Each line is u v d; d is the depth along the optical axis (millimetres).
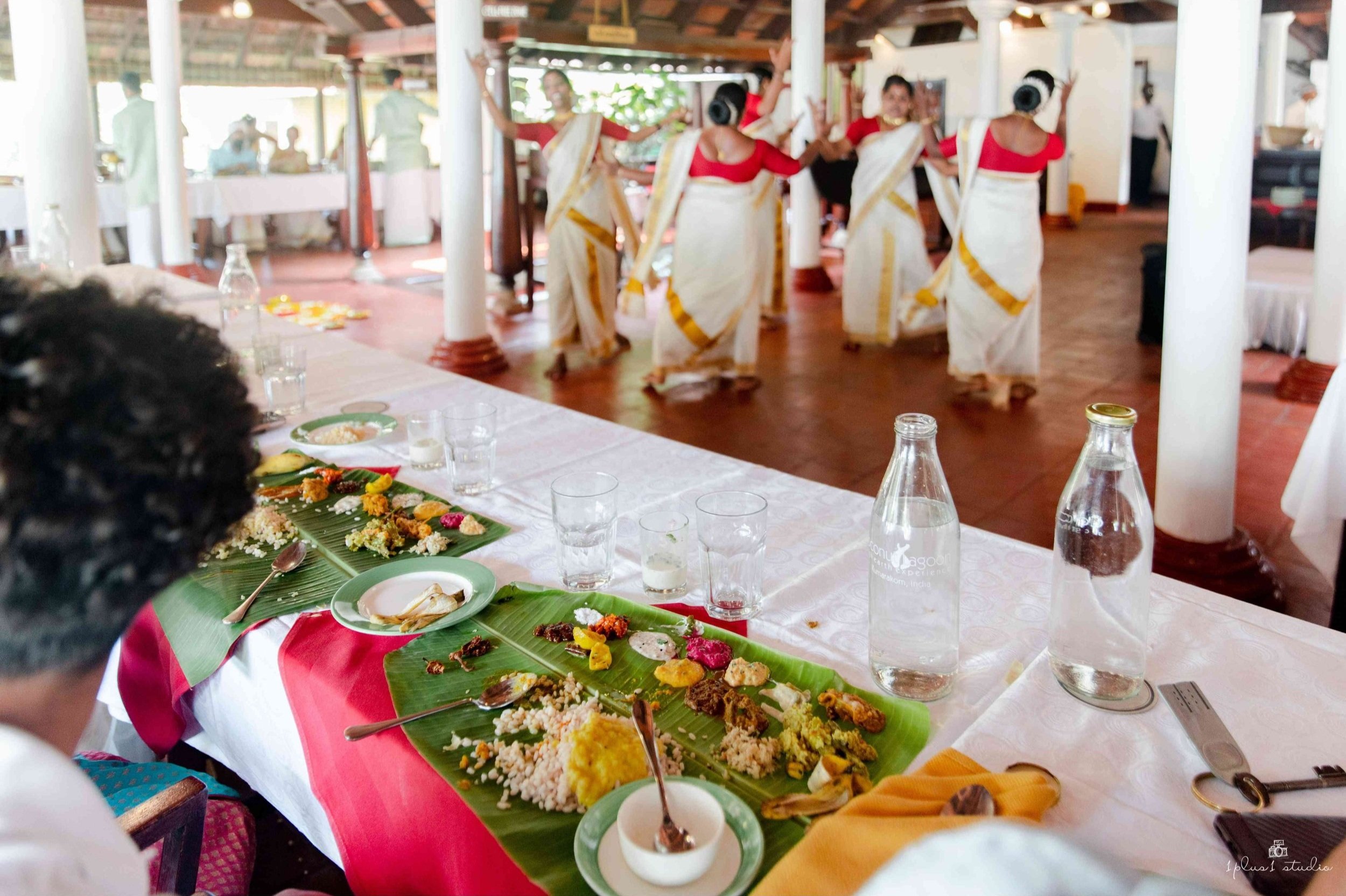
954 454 4148
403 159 10781
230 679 1271
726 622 1265
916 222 5871
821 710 1034
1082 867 447
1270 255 6539
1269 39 11750
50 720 536
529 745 983
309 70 11859
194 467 506
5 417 457
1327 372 4672
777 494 1737
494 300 7387
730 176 4781
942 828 786
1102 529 1047
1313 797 895
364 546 1479
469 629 1225
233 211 9633
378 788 1011
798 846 792
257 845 1936
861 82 14391
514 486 1776
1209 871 812
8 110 9516
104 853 497
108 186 8711
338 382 2543
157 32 6660
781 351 6121
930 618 1093
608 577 1378
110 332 500
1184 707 1028
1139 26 13211
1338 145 4449
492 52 6738
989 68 8188
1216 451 2723
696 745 986
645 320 7137
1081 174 13891
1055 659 1094
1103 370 5520
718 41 8164
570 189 5207
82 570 474
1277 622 1221
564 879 809
